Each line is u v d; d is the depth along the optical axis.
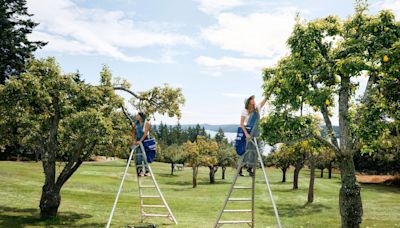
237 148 10.12
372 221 21.59
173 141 155.00
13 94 15.23
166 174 77.00
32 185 29.89
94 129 15.09
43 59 16.11
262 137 14.08
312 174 33.09
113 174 56.94
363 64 12.71
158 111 19.58
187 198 34.50
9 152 55.94
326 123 15.10
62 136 18.25
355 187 14.46
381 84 13.49
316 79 14.72
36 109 16.61
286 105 14.31
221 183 60.47
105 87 16.92
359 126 13.14
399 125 13.73
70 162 17.11
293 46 15.06
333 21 16.08
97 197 27.83
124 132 18.69
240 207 28.72
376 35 14.33
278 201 33.78
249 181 63.81
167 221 16.70
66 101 15.88
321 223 21.75
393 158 53.00
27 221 15.91
